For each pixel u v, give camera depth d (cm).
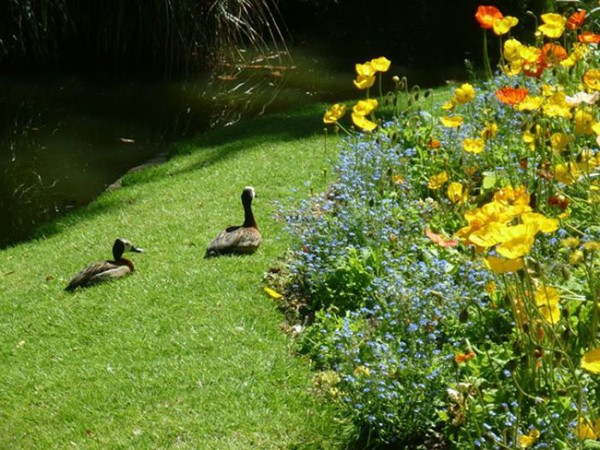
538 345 521
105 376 703
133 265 880
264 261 865
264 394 659
